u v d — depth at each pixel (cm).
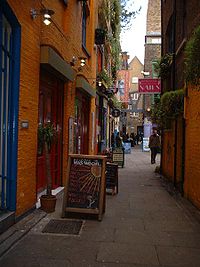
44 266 486
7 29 666
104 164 753
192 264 512
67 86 1116
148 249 570
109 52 2503
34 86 768
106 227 689
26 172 727
